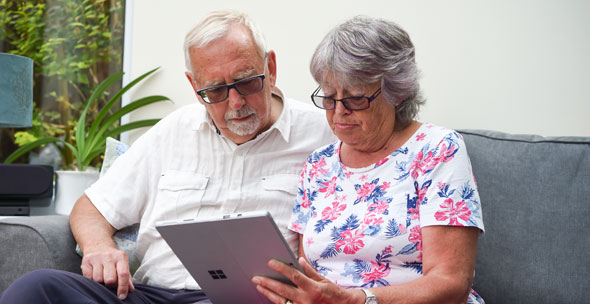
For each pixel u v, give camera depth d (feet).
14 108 8.75
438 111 7.36
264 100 5.96
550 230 5.54
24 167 8.41
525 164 5.83
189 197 6.27
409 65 4.95
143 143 6.61
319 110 6.59
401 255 4.75
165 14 9.01
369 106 4.92
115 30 9.87
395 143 5.12
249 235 3.86
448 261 4.45
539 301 5.47
